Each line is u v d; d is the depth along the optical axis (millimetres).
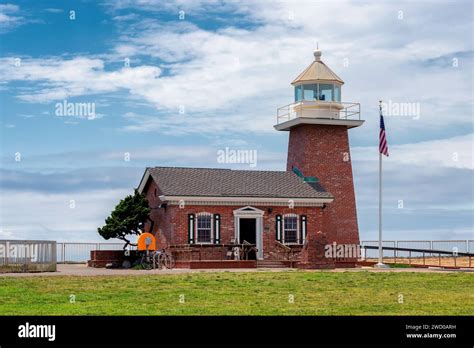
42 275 38688
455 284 33031
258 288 30906
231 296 27906
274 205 52031
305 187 54281
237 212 50906
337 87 58281
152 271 43156
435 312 23953
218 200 50438
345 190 57594
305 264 46188
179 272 41750
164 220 50812
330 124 57250
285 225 52281
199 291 29625
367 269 46375
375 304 25734
